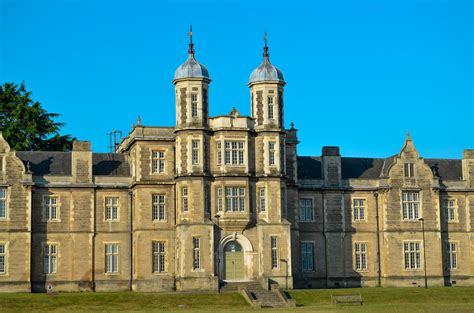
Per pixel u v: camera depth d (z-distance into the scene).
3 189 86.38
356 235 95.62
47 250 88.06
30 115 110.25
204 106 86.44
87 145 90.38
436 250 95.31
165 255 87.81
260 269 85.69
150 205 88.06
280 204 86.94
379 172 98.50
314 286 94.00
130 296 78.25
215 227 85.44
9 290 85.31
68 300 76.06
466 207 97.94
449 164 100.50
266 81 87.94
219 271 85.44
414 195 95.88
